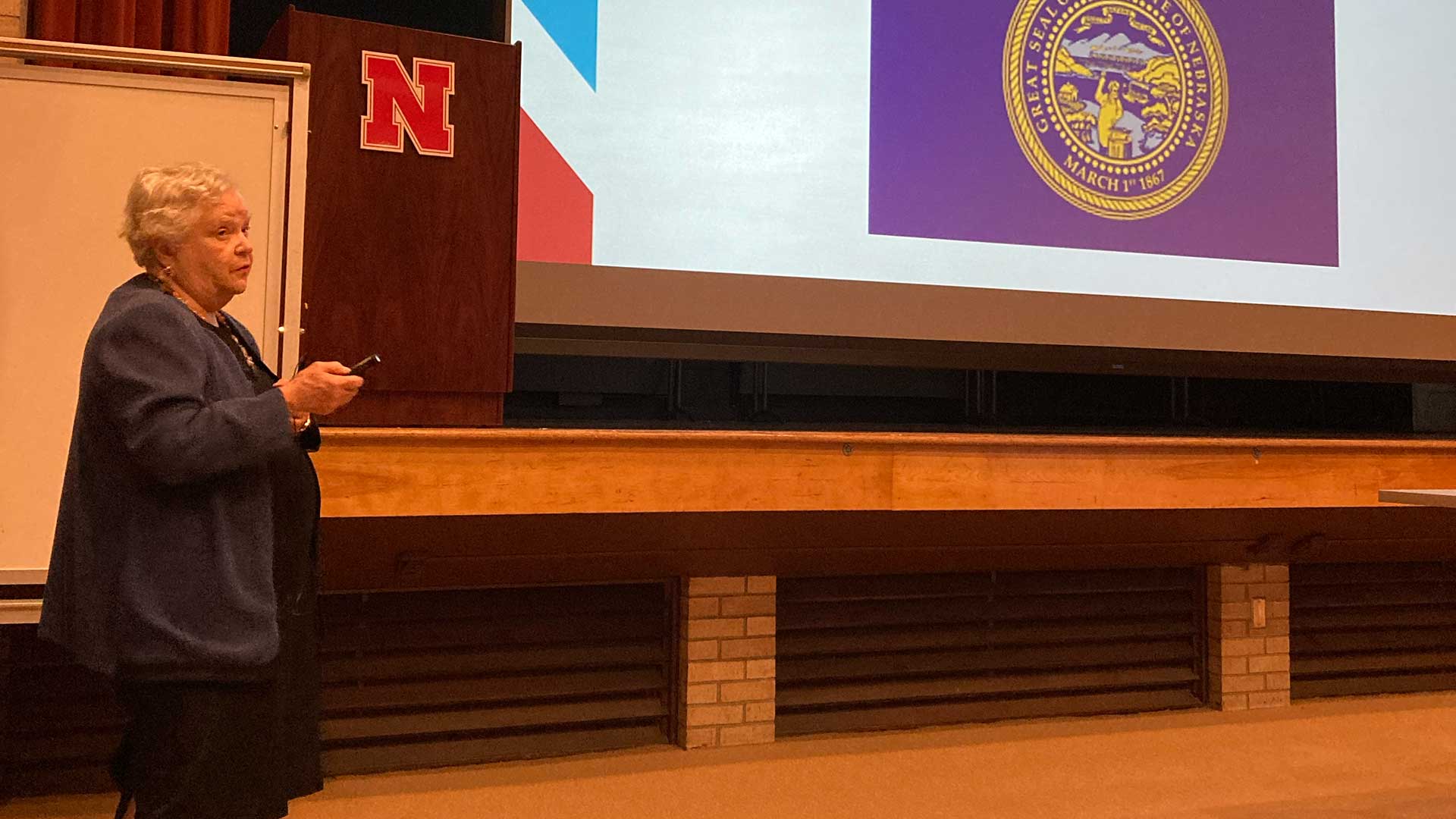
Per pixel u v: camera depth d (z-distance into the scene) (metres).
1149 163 3.43
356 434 2.25
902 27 3.18
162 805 1.24
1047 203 3.31
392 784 2.57
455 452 2.32
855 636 3.11
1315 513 3.30
